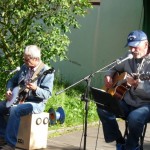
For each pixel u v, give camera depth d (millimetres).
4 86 8094
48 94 6238
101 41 10852
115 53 10742
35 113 6344
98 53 10875
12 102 6234
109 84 6000
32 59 6254
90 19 10930
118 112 5586
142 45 5691
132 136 5586
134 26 10562
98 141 7078
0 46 8328
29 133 6367
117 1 10695
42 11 7852
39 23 7941
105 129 5949
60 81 10578
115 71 6098
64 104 8703
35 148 6457
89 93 6008
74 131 7672
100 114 5895
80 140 7121
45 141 6574
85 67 10992
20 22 8117
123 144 5910
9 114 6332
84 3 7957
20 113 6148
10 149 6117
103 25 10828
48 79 6258
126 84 5852
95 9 10867
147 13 10094
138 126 5523
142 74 5668
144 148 6742
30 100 6324
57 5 7852
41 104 6344
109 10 10766
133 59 5875
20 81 6414
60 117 7332
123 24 10664
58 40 7828
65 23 8086
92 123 8156
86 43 10992
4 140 6395
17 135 6180
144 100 5746
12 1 7691
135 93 5754
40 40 7816
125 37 10648
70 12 7961
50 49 7770
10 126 6129
